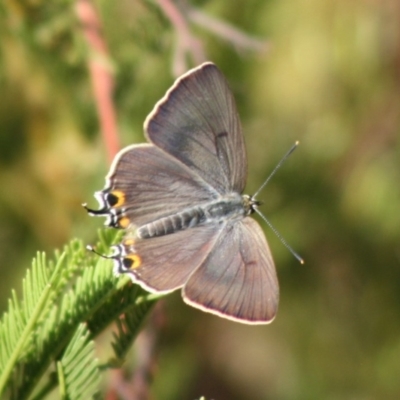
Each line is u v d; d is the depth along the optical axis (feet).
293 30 1.94
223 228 1.75
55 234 1.91
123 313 1.69
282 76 1.95
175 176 1.75
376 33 1.94
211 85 1.75
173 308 1.95
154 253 1.73
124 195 1.74
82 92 1.88
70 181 1.90
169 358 1.94
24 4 1.85
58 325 1.68
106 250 1.69
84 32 1.85
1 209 1.91
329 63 1.95
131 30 1.86
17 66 1.87
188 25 1.86
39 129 1.90
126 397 1.79
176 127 1.75
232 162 1.76
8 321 1.67
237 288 1.72
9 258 1.92
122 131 1.86
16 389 1.68
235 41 1.86
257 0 1.94
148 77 1.87
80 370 1.66
